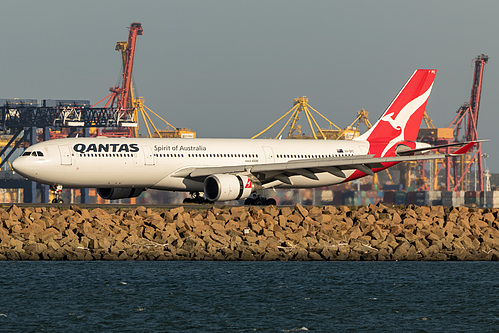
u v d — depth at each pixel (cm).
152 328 10381
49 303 11638
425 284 13438
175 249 15488
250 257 15562
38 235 15912
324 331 10375
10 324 10531
